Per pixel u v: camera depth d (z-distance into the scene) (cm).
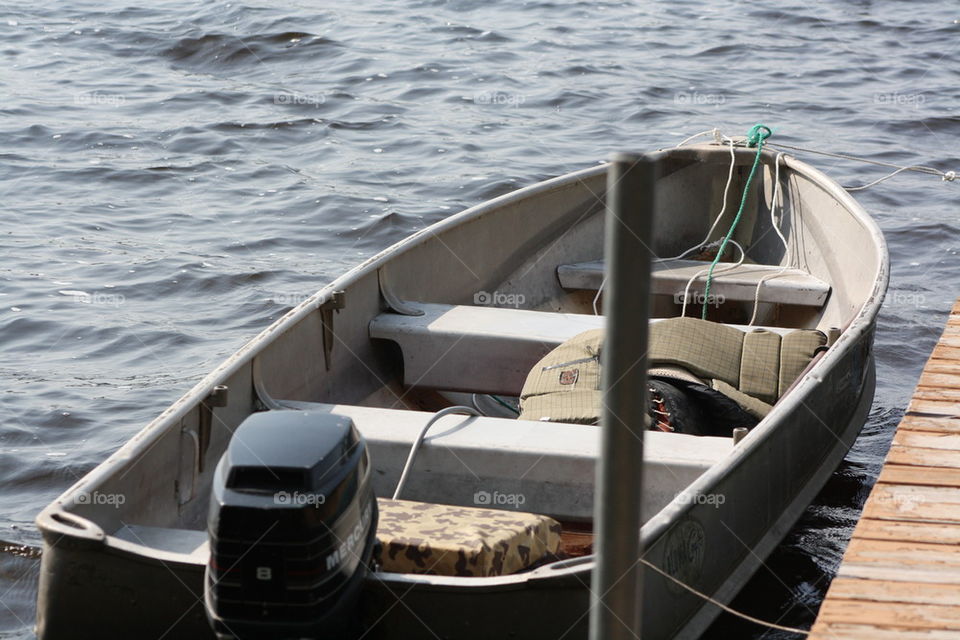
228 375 522
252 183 1402
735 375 595
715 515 460
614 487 237
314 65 1989
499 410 732
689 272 823
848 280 760
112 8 2342
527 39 2194
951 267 1132
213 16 2264
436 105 1767
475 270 782
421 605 386
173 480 482
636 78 1941
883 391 861
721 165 923
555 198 843
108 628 396
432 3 2477
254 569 350
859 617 384
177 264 1123
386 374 689
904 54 2114
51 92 1800
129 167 1452
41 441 762
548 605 379
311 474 350
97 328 967
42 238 1196
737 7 2508
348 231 1243
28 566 609
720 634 516
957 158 1522
